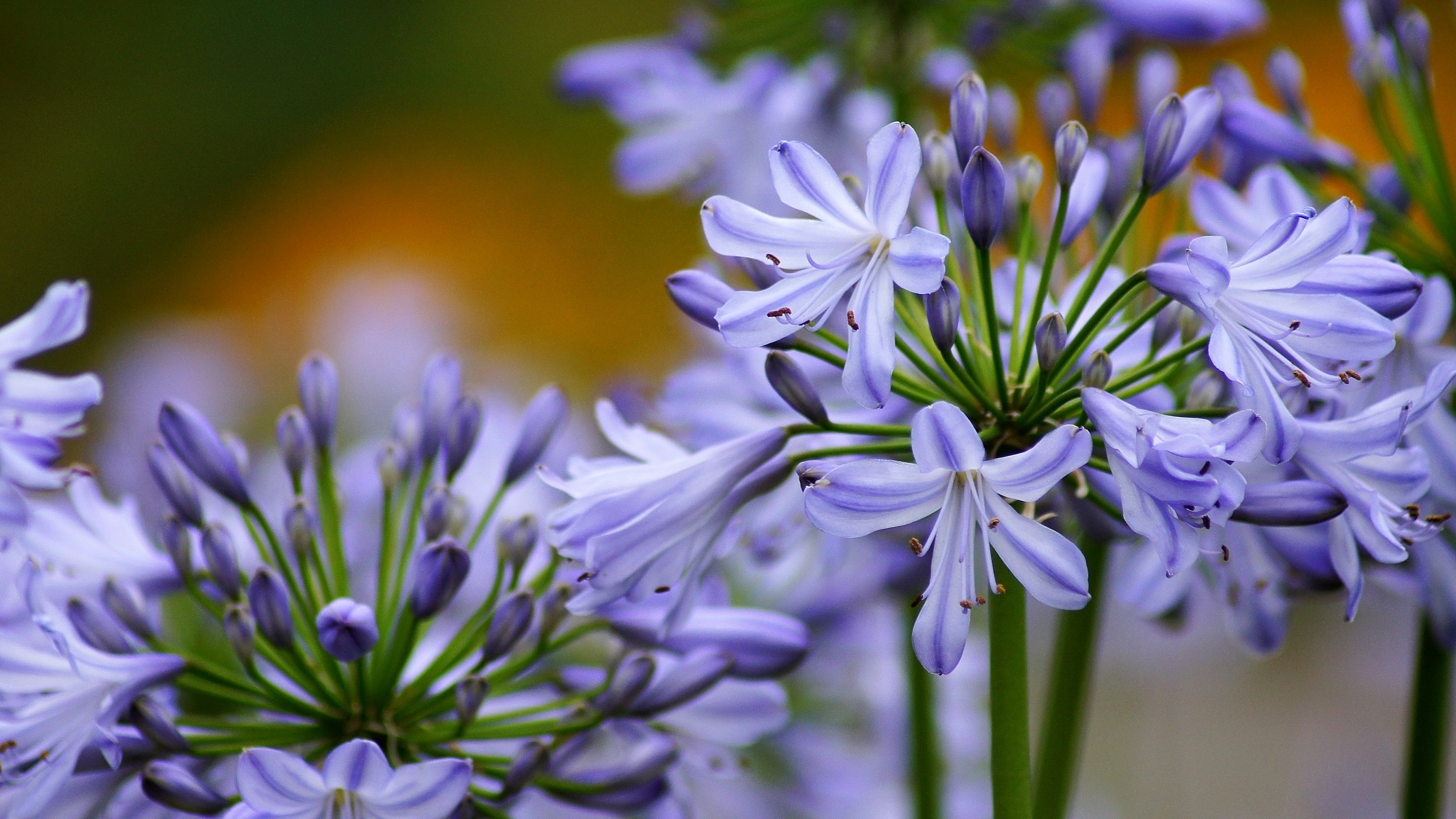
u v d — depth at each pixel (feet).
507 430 4.12
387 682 3.71
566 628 4.12
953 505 3.55
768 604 4.19
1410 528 3.61
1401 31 3.89
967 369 3.59
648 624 3.74
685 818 3.85
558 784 3.71
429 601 3.68
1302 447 3.59
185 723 3.68
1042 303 3.60
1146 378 3.67
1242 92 3.92
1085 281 3.63
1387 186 3.92
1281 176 3.78
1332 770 6.12
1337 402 3.62
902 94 4.33
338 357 5.34
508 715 3.74
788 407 3.93
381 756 3.54
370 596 3.97
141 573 3.77
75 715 3.65
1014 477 3.51
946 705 4.34
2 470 3.63
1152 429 3.48
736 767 3.86
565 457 4.26
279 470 4.24
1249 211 3.78
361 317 5.43
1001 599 3.62
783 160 3.57
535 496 4.09
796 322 3.57
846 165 4.31
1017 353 3.63
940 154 3.66
